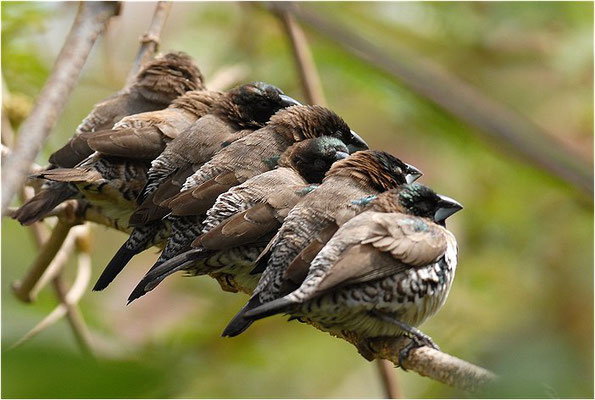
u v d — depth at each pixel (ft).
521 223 48.85
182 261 29.45
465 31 49.93
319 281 26.89
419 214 31.17
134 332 46.44
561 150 19.20
